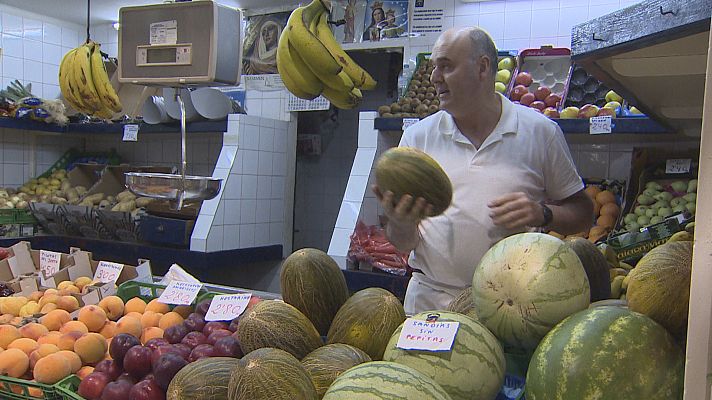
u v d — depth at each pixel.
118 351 1.34
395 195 1.47
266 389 0.93
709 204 0.63
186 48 1.85
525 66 3.69
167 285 1.98
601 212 3.20
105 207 4.41
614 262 2.43
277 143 4.35
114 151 5.30
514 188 1.94
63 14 5.04
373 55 4.77
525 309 1.02
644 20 1.21
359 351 1.12
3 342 1.61
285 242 4.47
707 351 0.63
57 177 5.05
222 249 3.86
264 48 4.62
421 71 3.62
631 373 0.85
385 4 4.14
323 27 2.44
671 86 1.83
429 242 1.99
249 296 1.58
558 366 0.89
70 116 4.89
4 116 4.38
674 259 0.96
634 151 3.34
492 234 1.91
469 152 2.01
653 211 2.97
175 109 4.03
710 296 0.62
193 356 1.28
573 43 1.47
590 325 0.91
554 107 3.41
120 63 1.97
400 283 3.01
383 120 3.29
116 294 2.07
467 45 1.85
